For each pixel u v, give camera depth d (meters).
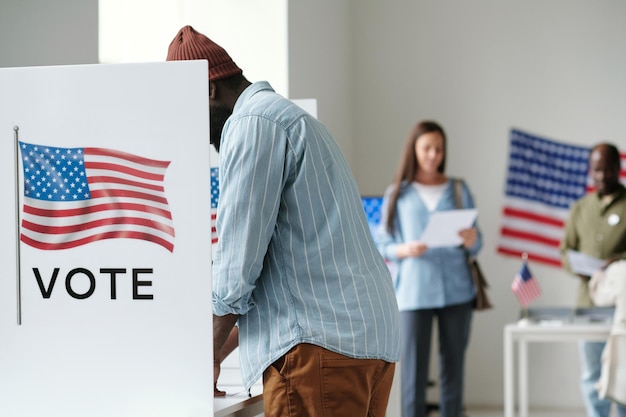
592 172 7.37
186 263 2.12
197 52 2.41
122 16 5.38
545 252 8.65
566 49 8.70
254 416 2.54
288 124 2.22
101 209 2.16
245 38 5.80
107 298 2.15
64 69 2.16
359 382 2.21
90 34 5.29
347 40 8.69
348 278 2.23
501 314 8.64
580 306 6.97
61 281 2.17
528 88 8.74
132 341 2.14
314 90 7.02
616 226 7.25
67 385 2.16
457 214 5.94
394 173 8.95
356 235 2.29
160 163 2.13
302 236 2.23
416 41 8.93
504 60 8.78
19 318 2.18
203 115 2.12
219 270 2.17
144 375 2.14
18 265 2.18
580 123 8.66
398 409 4.76
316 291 2.22
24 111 2.17
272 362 2.21
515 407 8.50
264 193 2.17
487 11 8.82
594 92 8.66
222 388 2.76
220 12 5.77
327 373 2.17
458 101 8.84
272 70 5.78
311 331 2.18
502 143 8.76
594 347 6.62
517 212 8.69
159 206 2.13
